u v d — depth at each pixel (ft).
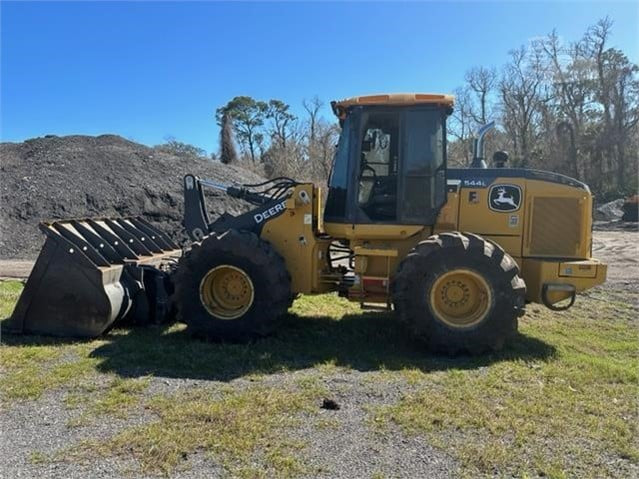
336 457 9.73
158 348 16.14
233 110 172.04
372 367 14.89
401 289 16.01
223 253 16.85
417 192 17.25
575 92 132.98
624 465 9.53
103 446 10.09
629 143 127.03
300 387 13.14
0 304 21.94
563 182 17.79
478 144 19.02
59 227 17.69
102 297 16.98
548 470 9.32
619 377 13.89
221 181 57.88
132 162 55.31
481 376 13.97
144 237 21.66
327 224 18.11
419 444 10.25
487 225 17.71
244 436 10.46
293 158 116.78
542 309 22.65
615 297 25.54
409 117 17.20
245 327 16.80
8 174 49.47
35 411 11.69
